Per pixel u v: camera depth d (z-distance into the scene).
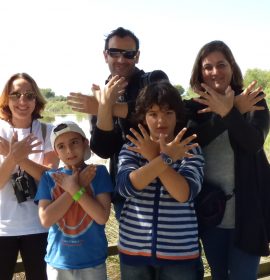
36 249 2.66
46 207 2.39
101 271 2.40
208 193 2.45
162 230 2.22
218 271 2.63
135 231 2.26
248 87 2.29
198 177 2.21
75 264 2.34
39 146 2.83
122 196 2.44
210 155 2.55
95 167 2.41
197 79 2.65
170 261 2.19
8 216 2.65
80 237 2.37
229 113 2.23
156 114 2.29
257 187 2.44
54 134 2.48
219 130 2.33
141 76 2.88
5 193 2.67
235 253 2.51
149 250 2.21
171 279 2.24
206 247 2.64
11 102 2.77
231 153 2.49
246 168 2.42
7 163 2.54
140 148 2.13
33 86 2.85
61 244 2.38
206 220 2.43
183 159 2.31
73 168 2.52
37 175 2.62
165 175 2.09
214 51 2.51
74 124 2.52
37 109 2.93
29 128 2.86
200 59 2.59
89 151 2.65
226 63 2.51
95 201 2.34
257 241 2.39
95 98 2.67
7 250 2.64
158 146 2.17
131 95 2.86
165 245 2.20
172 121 2.32
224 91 2.55
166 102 2.26
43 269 2.67
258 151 2.41
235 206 2.45
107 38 2.99
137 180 2.12
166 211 2.24
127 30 2.94
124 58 2.91
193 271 2.28
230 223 2.52
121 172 2.27
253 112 2.41
